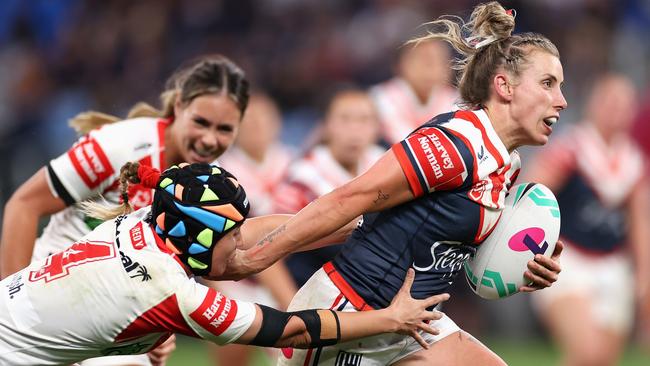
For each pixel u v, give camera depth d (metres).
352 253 14.44
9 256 16.23
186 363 31.47
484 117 14.11
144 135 16.48
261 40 46.31
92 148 16.17
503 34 14.39
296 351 14.76
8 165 37.91
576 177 27.45
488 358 15.03
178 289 13.00
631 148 27.97
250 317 13.30
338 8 46.62
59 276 13.25
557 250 14.86
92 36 47.47
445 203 13.88
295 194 22.61
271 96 44.38
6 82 46.03
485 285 14.79
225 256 13.34
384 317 13.73
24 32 48.47
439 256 14.22
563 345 26.94
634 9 44.25
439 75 27.94
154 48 46.41
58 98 45.03
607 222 27.19
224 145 16.67
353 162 22.95
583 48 41.59
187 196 12.98
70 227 16.94
